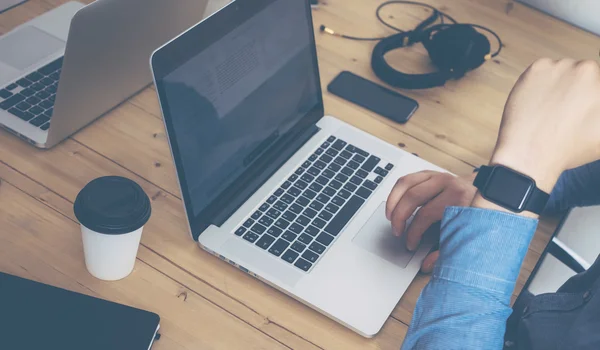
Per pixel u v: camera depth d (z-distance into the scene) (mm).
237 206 1110
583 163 947
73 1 1445
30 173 1131
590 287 1113
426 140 1311
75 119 1180
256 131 1148
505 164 926
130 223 928
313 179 1175
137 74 1263
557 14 1668
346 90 1378
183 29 1306
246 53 1108
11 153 1153
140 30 1187
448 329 896
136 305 992
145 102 1295
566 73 962
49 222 1072
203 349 959
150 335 932
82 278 1012
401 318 1029
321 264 1053
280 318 1008
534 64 978
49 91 1229
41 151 1166
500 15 1624
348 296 1021
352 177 1192
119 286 1011
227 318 998
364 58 1462
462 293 903
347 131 1276
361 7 1590
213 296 1020
